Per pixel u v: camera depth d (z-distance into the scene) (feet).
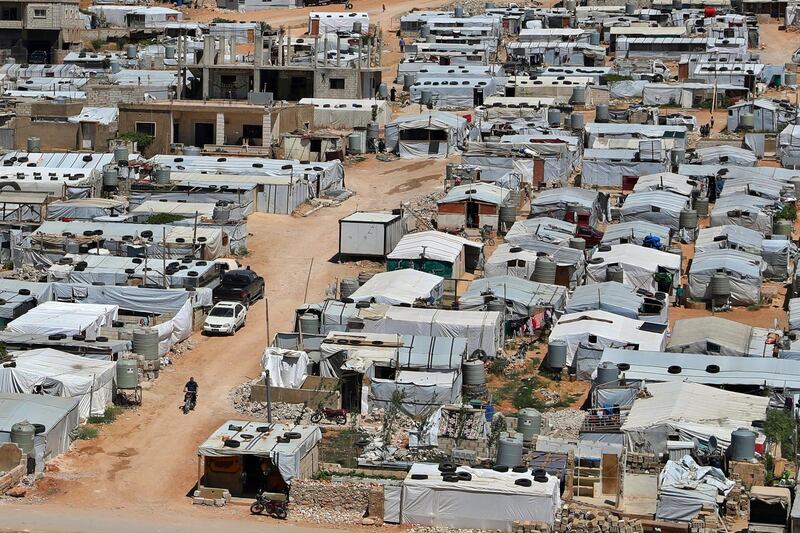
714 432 289.53
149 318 370.32
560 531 261.03
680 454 287.89
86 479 294.25
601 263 408.26
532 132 572.10
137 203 477.36
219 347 368.48
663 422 293.84
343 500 278.46
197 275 395.34
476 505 270.26
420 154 576.20
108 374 327.47
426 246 416.05
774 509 266.36
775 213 472.85
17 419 300.61
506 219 463.42
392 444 305.32
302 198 496.23
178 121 581.94
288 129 596.70
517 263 406.21
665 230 447.01
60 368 324.60
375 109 622.95
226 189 477.36
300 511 279.49
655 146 534.78
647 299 377.50
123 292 379.76
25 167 504.43
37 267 417.90
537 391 338.34
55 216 457.68
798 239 462.60
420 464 283.38
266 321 389.19
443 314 358.23
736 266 403.54
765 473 278.67
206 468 288.10
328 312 359.87
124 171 503.61
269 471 287.89
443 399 321.32
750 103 615.57
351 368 325.01
